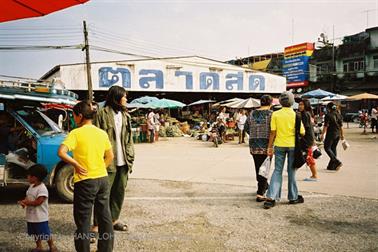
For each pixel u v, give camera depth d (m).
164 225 4.78
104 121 4.30
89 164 3.46
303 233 4.43
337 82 40.09
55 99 6.43
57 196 6.41
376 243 4.09
